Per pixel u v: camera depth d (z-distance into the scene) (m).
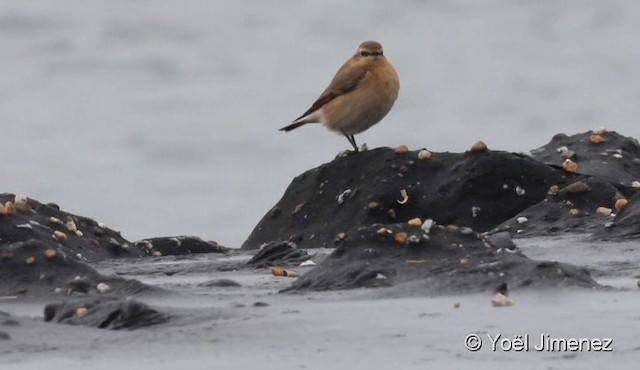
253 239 26.67
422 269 17.50
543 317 14.53
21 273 17.91
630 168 26.44
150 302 16.50
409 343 13.47
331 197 26.14
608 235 22.38
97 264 23.03
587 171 26.02
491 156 25.55
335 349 13.28
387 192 25.48
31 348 13.59
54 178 66.06
